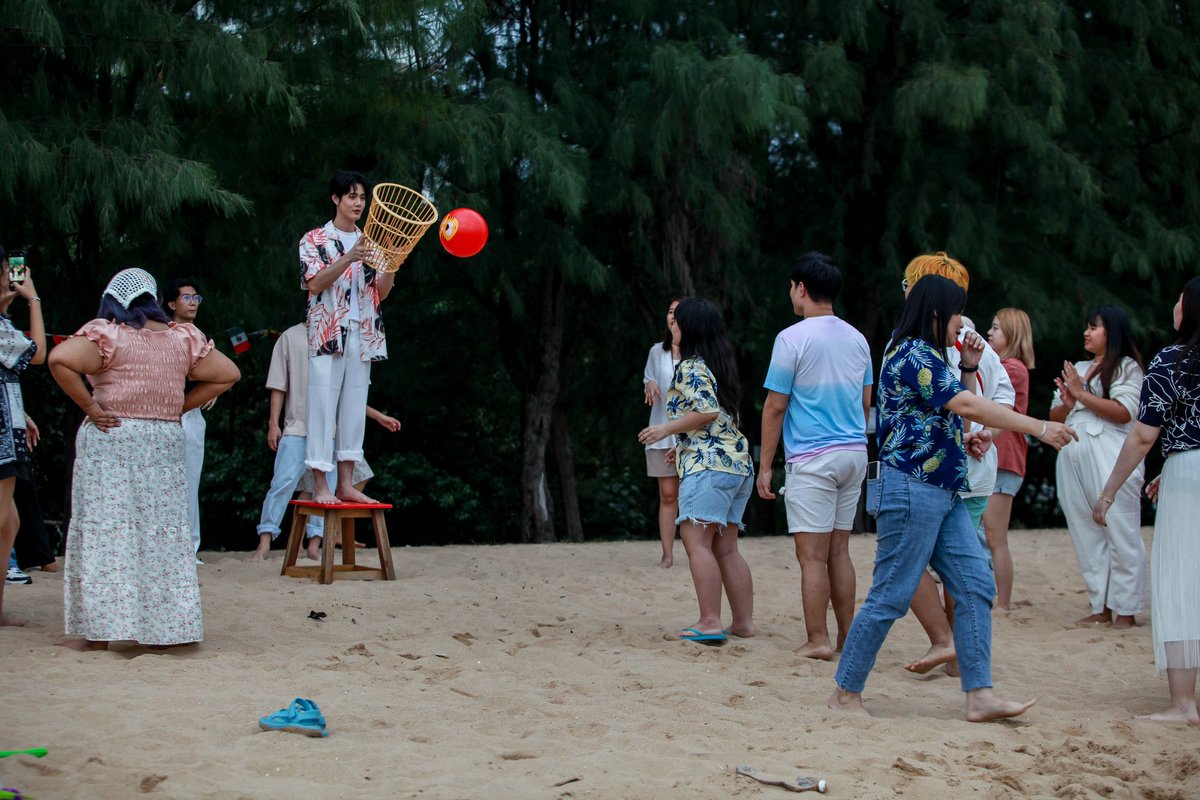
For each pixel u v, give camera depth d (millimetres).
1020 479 8469
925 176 16125
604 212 15266
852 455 6391
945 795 4074
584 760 4266
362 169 14117
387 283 8820
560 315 17016
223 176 11812
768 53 16594
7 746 4172
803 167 17766
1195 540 5344
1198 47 17562
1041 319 15336
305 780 3959
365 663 5898
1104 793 4266
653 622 7719
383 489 18766
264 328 13039
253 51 10742
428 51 12664
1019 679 6324
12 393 6426
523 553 11484
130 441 6047
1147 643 7410
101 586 5934
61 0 10211
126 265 11797
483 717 4895
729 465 6855
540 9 15438
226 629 6734
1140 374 7973
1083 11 17703
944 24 15828
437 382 17969
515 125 13531
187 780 3861
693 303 6910
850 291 17125
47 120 10453
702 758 4422
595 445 21719
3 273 6391
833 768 4332
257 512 18703
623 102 14602
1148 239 16297
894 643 7320
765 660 6422
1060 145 16469
